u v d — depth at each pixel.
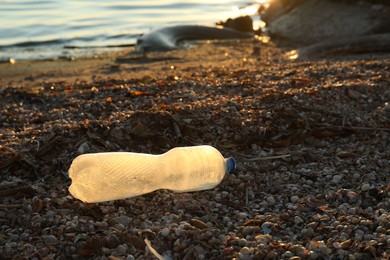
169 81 2.13
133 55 3.50
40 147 1.44
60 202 1.26
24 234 1.18
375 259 1.09
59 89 2.25
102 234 1.17
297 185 1.37
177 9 5.18
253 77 2.18
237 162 1.46
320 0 3.97
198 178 1.29
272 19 4.47
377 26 3.48
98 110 1.79
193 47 3.72
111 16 4.81
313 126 1.61
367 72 2.09
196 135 1.54
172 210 1.25
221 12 5.12
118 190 1.25
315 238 1.15
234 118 1.60
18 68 3.15
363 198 1.29
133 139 1.50
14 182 1.33
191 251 1.11
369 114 1.68
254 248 1.11
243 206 1.28
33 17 4.66
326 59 2.98
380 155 1.49
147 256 1.11
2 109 1.92
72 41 4.00
